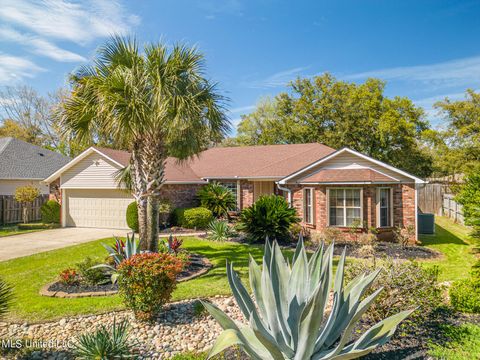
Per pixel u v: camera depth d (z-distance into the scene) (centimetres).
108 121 938
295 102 3406
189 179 2067
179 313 687
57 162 2872
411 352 485
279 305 410
